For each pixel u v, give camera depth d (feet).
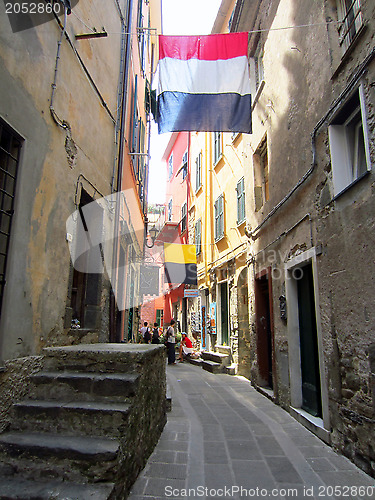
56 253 12.89
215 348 39.40
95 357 11.27
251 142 28.07
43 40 11.99
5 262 9.86
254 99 26.27
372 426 10.64
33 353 11.14
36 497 7.63
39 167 11.64
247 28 28.37
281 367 19.85
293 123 18.43
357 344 11.65
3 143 10.18
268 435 14.53
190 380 29.40
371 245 10.94
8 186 10.19
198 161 53.11
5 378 9.61
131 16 25.77
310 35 16.19
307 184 16.16
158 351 13.88
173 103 18.67
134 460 10.00
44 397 10.44
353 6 13.33
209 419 16.94
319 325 14.53
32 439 9.02
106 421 9.34
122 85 23.71
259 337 25.31
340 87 13.23
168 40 19.26
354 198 11.98
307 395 17.03
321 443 13.60
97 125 18.13
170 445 13.01
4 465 8.55
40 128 11.74
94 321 18.20
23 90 10.69
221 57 19.25
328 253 13.92
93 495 7.69
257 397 22.45
